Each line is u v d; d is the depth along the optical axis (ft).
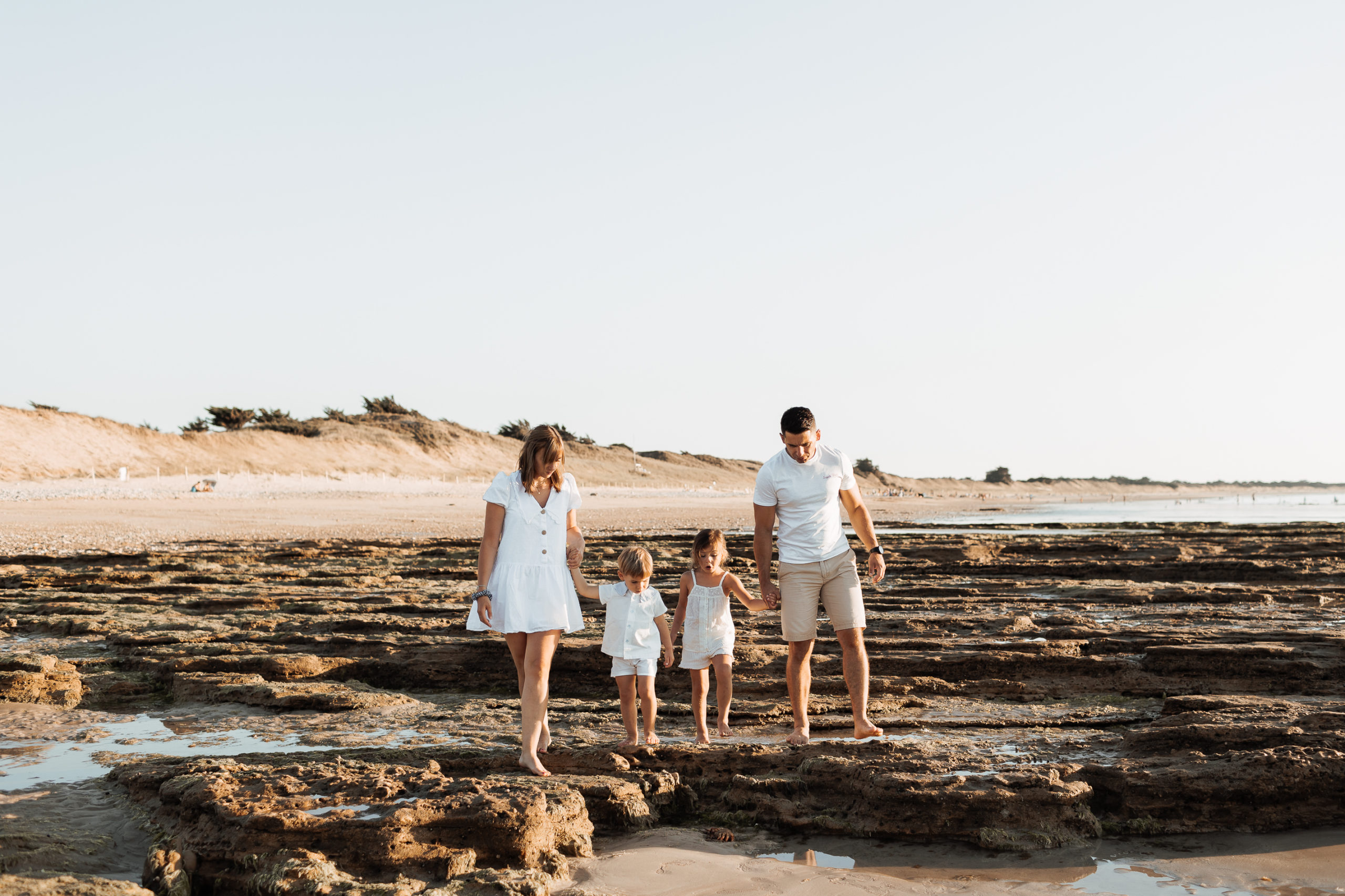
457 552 61.36
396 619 31.40
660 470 390.42
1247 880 12.71
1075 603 35.58
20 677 23.49
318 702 22.39
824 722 20.02
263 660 25.49
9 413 176.86
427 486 225.15
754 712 21.12
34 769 17.37
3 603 37.37
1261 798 14.92
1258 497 634.43
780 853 14.02
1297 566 47.06
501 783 14.15
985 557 56.08
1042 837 14.11
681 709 21.43
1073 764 16.08
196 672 25.30
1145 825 14.79
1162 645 25.05
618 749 17.26
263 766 15.48
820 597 18.60
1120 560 53.52
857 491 19.01
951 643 26.02
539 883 11.72
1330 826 14.87
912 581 44.24
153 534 87.76
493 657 26.11
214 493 164.96
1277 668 23.12
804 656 18.47
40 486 148.25
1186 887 12.46
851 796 15.49
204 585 43.27
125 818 14.55
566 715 21.35
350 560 56.70
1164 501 455.63
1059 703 22.67
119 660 26.66
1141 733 17.20
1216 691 23.11
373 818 12.78
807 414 17.97
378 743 19.07
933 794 14.58
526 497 16.44
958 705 22.21
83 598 38.55
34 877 11.69
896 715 20.86
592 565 52.19
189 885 12.12
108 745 19.25
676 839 14.44
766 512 18.65
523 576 16.19
